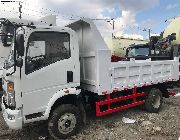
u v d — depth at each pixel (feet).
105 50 19.04
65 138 18.10
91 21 18.69
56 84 17.22
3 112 17.33
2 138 18.89
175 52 39.17
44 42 16.63
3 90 18.28
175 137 18.19
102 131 19.72
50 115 17.53
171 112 24.88
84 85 20.47
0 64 22.67
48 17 21.44
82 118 19.17
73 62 17.94
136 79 22.41
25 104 15.97
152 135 18.70
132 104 22.91
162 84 26.09
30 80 16.06
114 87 20.17
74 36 17.98
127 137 18.44
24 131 20.22
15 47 15.20
